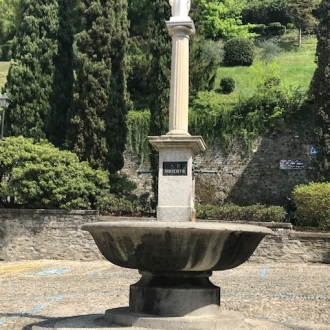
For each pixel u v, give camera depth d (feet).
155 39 71.92
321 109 67.77
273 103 77.71
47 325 20.63
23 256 59.93
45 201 60.59
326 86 67.92
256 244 20.95
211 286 21.24
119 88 72.43
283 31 139.13
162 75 71.00
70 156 64.34
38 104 74.23
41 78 74.74
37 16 75.92
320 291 35.73
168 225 18.10
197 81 82.02
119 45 72.79
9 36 138.00
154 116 70.95
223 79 90.58
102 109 70.44
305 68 107.24
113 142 70.74
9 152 61.93
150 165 76.95
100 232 19.75
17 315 27.48
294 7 133.59
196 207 62.39
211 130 78.28
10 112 74.13
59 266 53.98
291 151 75.72
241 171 76.64
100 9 72.33
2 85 112.57
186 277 20.70
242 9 143.02
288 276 44.04
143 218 59.72
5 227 60.54
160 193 29.63
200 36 81.46
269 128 76.84
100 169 69.15
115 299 32.91
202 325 19.33
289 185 74.90
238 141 77.41
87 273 47.91
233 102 81.97
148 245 18.83
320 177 66.39
